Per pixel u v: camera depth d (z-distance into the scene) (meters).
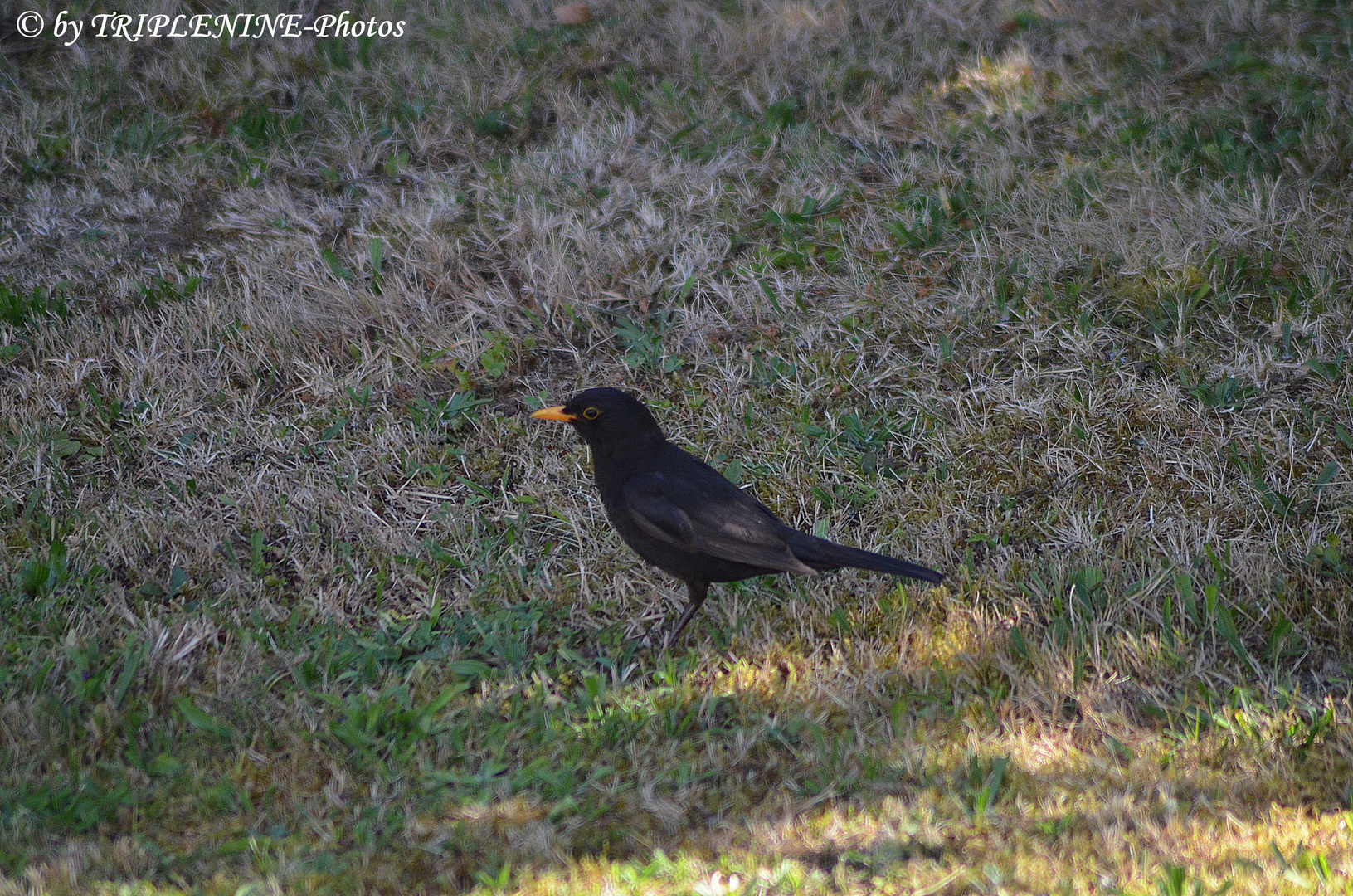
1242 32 15.70
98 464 10.22
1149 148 13.48
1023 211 12.66
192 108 14.41
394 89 14.78
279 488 10.02
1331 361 10.57
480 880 6.24
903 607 8.55
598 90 15.13
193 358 11.19
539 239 12.20
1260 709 7.56
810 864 6.37
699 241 12.30
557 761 7.28
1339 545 8.94
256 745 7.41
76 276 12.02
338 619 8.69
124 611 8.51
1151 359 10.85
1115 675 7.96
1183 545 9.05
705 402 10.80
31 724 7.32
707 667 8.22
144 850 6.42
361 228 12.58
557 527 9.71
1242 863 6.18
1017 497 9.80
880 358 11.11
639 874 6.25
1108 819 6.64
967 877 6.17
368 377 11.04
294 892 6.15
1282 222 11.91
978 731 7.49
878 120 14.54
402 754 7.28
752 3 16.72
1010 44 15.77
